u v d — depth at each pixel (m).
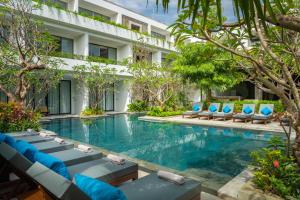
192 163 5.36
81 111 15.08
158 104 16.17
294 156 3.33
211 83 13.84
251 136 8.60
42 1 13.02
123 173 3.09
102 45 17.94
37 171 1.79
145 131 9.80
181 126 10.96
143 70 15.63
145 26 21.80
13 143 2.80
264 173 3.24
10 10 8.62
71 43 15.84
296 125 2.69
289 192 2.81
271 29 2.32
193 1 0.96
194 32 2.28
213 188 3.58
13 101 7.64
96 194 1.56
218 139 8.16
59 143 4.45
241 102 13.91
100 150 6.00
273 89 2.40
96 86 15.17
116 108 18.84
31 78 9.66
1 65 8.75
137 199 2.16
